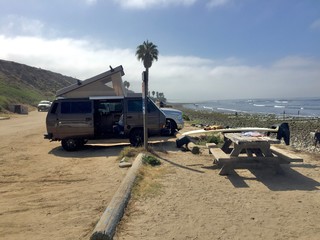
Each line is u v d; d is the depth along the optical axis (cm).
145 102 1031
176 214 518
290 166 870
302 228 462
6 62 11481
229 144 964
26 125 2398
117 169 846
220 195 616
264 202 575
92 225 486
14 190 688
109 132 1255
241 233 448
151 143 1278
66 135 1205
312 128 3167
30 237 450
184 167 852
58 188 698
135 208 545
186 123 2584
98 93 1569
